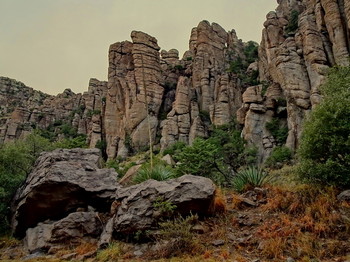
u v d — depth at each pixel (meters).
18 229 12.91
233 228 8.59
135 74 69.12
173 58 87.75
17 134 81.38
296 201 8.63
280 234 7.35
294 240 7.01
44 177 12.59
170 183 10.04
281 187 10.80
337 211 7.76
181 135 55.84
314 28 41.00
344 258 5.93
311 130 10.38
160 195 9.53
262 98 44.28
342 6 39.44
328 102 10.62
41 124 94.50
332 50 38.75
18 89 131.38
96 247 9.64
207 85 64.00
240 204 10.10
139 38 72.06
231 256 6.94
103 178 13.38
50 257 9.23
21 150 18.56
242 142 39.28
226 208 9.69
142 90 66.81
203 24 77.12
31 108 104.31
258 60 65.75
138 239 8.84
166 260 7.21
